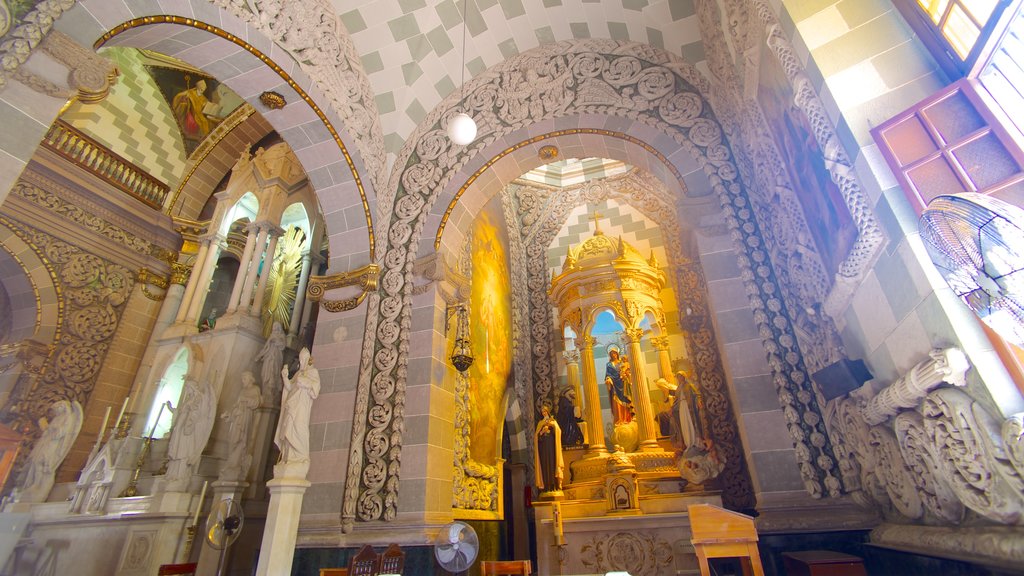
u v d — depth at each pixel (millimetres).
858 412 4035
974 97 2656
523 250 12789
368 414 6527
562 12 7070
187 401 8422
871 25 3355
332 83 7008
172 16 5176
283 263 12062
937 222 2178
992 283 2016
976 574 2666
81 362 9961
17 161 3617
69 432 8805
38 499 8156
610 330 11875
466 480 7449
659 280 11023
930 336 2836
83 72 4035
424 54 7570
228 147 13438
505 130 7625
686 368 10328
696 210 6328
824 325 4723
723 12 5203
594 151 7676
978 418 2455
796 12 3615
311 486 6156
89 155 10820
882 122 3053
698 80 6758
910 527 3609
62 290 9992
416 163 7883
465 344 7223
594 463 9250
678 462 8469
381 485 6078
